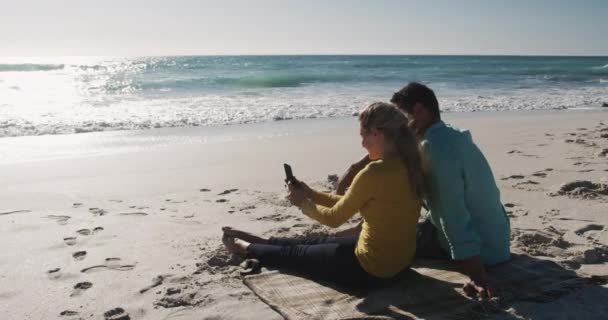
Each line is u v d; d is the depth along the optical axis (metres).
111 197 5.59
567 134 10.05
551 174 6.35
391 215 2.95
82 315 2.90
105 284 3.31
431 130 3.09
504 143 8.91
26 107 15.47
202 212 4.98
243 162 7.55
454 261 3.52
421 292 3.06
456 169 3.00
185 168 7.14
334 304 2.94
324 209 3.06
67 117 13.09
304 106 15.90
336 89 23.53
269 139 9.81
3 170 6.95
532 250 3.73
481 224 3.24
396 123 2.88
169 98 18.77
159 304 3.02
